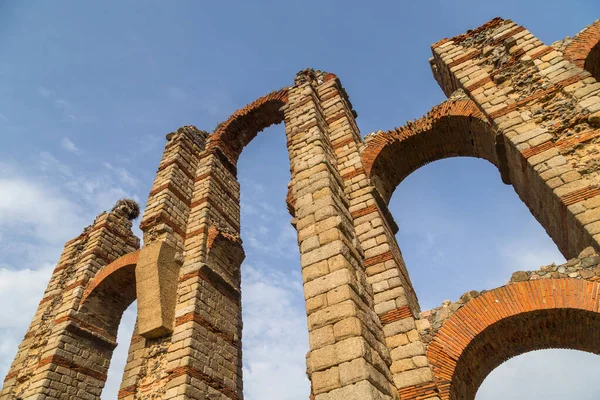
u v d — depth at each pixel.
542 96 14.05
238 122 26.67
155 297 17.48
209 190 22.81
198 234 20.42
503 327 10.80
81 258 24.92
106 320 22.39
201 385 15.50
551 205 12.32
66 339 20.12
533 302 10.36
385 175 17.38
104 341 21.56
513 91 14.90
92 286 22.28
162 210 20.73
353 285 10.83
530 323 10.77
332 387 9.02
